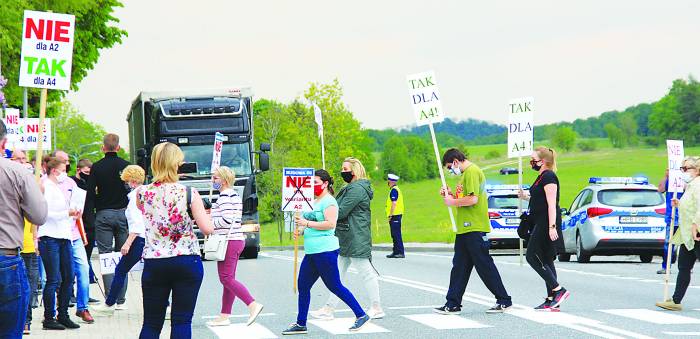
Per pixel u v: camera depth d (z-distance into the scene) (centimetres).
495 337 1585
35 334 1728
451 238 5809
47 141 2956
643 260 3919
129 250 1956
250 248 4150
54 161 1791
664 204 3669
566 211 3959
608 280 2748
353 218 1864
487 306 2048
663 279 2791
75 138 18200
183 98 4081
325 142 8575
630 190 3709
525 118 3253
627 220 3641
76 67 6034
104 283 2078
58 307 1812
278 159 8406
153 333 1199
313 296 2395
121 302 2147
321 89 8588
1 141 1177
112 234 2089
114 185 2083
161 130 3975
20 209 1155
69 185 1825
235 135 4056
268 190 7950
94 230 2228
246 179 4050
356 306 1705
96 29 6091
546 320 1789
